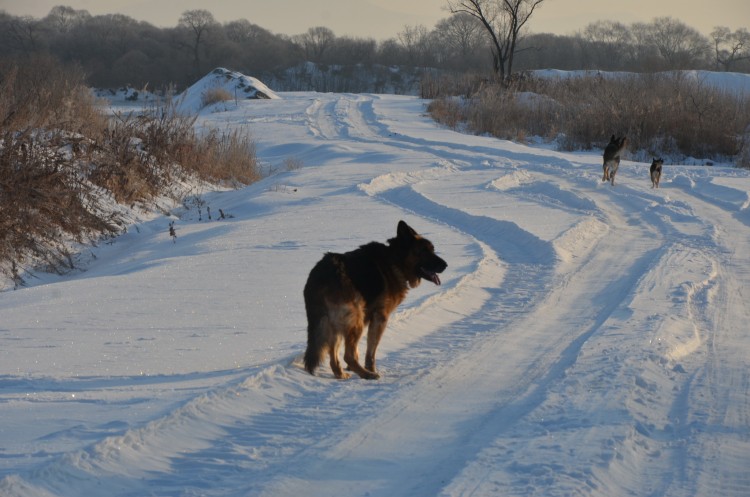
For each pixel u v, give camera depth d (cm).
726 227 1739
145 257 1463
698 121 3891
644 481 524
